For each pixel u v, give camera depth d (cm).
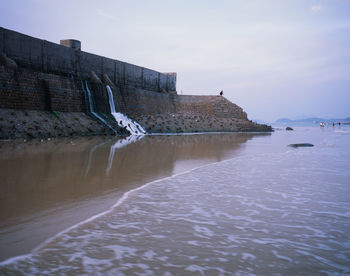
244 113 5491
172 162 1123
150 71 4581
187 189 694
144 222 464
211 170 966
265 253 366
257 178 845
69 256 345
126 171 903
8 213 484
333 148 1897
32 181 716
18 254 346
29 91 2308
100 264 329
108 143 1827
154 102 4384
